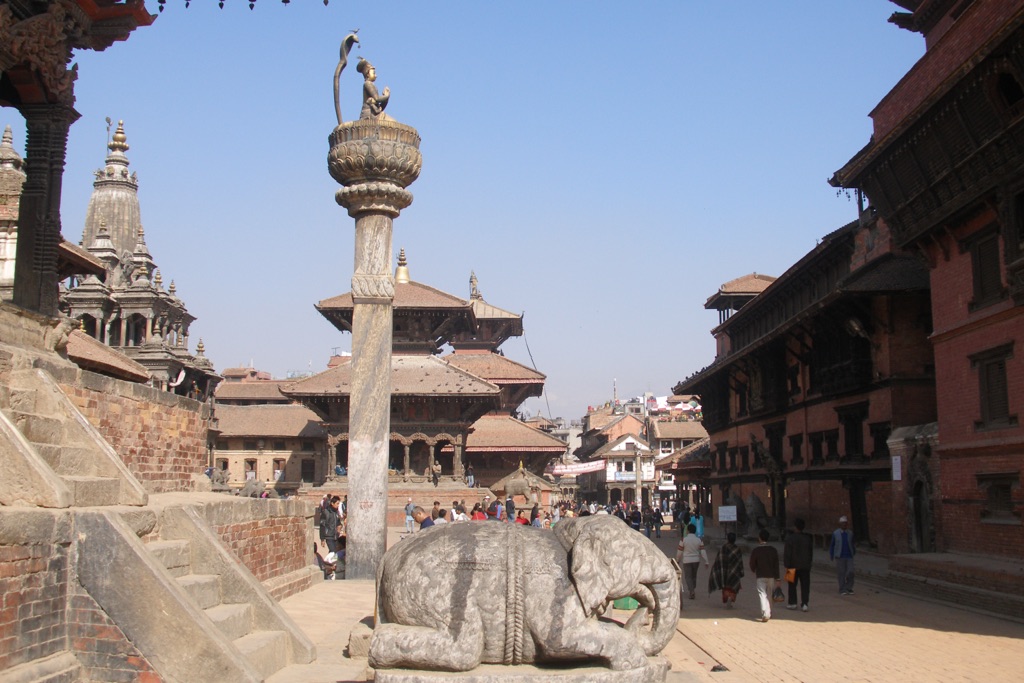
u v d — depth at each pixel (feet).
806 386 136.05
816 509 130.00
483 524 30.89
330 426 189.37
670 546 162.30
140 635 30.32
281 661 37.52
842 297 105.29
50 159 46.03
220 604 39.04
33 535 28.58
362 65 67.92
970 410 79.66
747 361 167.43
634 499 341.21
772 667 46.19
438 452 200.23
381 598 30.63
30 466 30.53
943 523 84.58
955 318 82.94
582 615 28.86
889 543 100.73
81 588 30.60
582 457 430.61
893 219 90.07
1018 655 49.21
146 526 37.14
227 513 49.73
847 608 70.74
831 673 44.50
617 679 27.81
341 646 42.65
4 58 41.81
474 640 28.35
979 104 70.69
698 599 79.05
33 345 43.57
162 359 191.31
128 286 199.41
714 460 206.18
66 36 45.60
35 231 45.44
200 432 61.87
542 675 27.66
